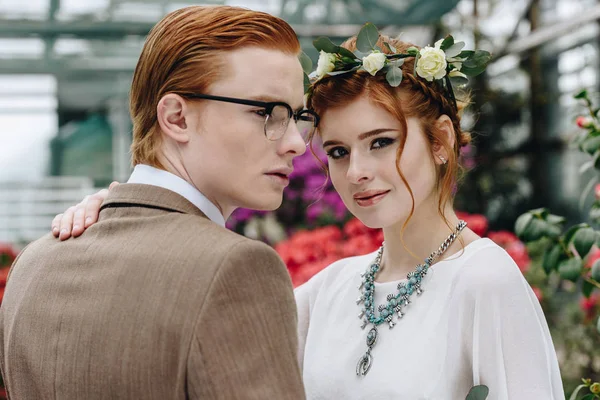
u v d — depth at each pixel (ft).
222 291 3.72
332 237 10.77
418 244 5.55
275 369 3.76
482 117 25.62
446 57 5.53
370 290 5.65
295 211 14.26
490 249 5.23
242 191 4.39
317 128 5.53
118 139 28.68
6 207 28.02
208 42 4.29
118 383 3.77
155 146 4.43
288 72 4.41
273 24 4.42
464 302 5.08
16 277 4.52
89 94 27.20
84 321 3.93
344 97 5.27
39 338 4.10
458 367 5.07
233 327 3.71
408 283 5.43
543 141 25.57
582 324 13.21
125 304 3.85
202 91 4.28
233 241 3.88
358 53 5.41
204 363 3.62
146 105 4.47
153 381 3.71
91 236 4.30
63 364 3.95
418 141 5.32
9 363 4.31
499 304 4.97
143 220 4.18
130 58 25.36
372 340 5.40
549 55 25.39
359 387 5.30
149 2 22.15
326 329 5.87
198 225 4.04
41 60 24.90
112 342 3.82
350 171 5.29
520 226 7.20
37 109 27.43
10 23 21.86
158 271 3.85
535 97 25.54
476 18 25.64
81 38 22.95
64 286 4.13
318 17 21.38
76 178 28.58
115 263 4.00
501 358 4.91
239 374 3.65
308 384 5.66
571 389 11.71
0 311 4.64
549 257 7.18
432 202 5.54
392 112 5.15
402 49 5.58
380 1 20.61
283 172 4.49
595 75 22.58
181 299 3.73
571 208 24.14
